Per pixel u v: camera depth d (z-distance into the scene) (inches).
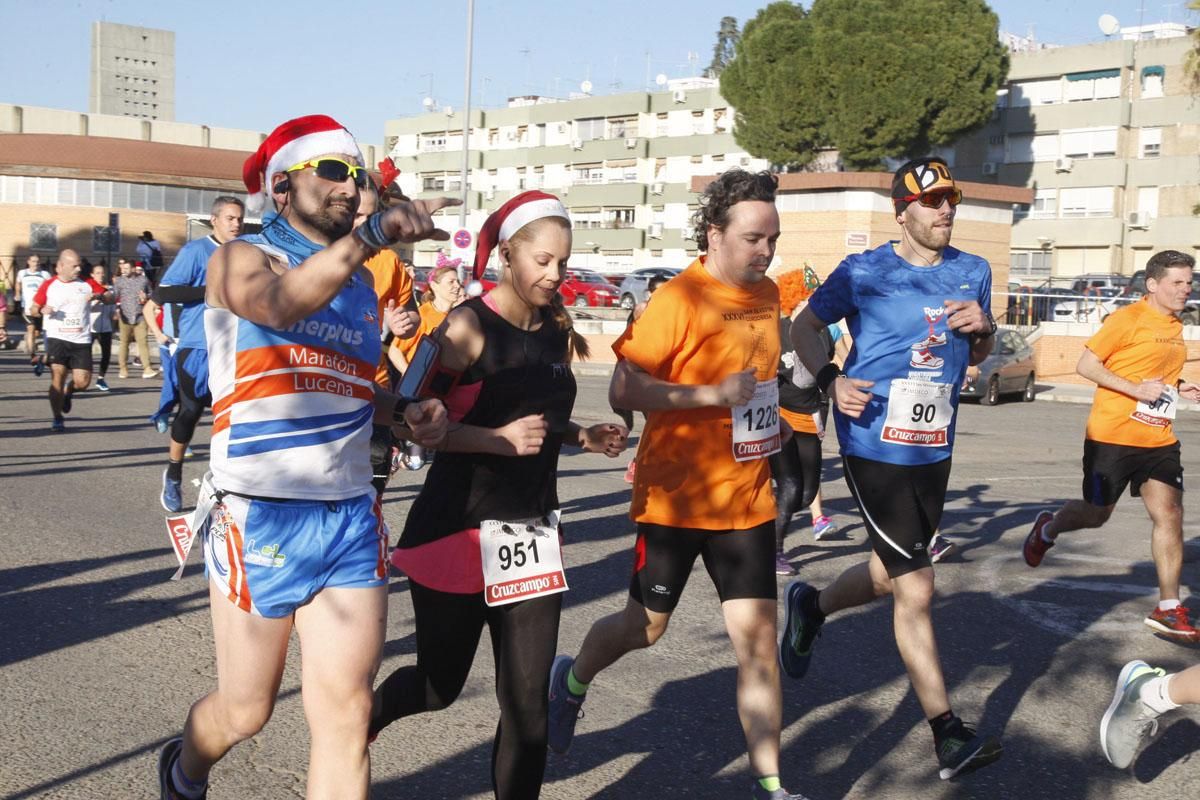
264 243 121.6
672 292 160.6
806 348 190.5
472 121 3127.5
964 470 524.1
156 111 4475.9
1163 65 2210.9
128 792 157.8
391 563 141.9
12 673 203.5
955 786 169.5
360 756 118.9
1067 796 167.5
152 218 2073.1
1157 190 2223.2
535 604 137.2
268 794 158.2
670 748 179.8
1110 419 254.7
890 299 182.7
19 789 157.4
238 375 118.1
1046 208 2331.4
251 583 117.8
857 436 182.9
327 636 117.8
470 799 159.2
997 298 1279.5
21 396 676.7
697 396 151.3
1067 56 2284.7
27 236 2007.9
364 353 123.6
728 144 2662.4
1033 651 236.7
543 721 136.9
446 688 142.0
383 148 3339.1
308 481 118.6
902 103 1659.7
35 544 300.8
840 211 1402.6
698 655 225.9
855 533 357.7
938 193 181.0
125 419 582.6
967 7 1707.7
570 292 1835.6
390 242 106.5
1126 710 171.0
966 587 290.7
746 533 158.1
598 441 149.5
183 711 188.2
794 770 173.9
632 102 2812.5
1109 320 256.5
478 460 136.3
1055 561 322.3
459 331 135.6
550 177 2967.5
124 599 252.1
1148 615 264.1
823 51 1683.1
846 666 223.1
